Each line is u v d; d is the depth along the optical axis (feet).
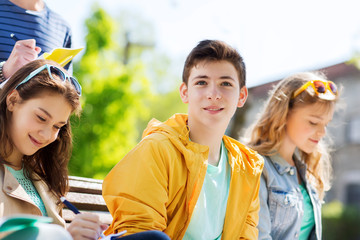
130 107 28.02
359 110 39.81
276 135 7.55
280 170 7.37
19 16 6.97
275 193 7.10
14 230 3.25
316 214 7.62
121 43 57.77
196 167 5.51
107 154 26.48
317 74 8.26
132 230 4.85
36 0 7.16
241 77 6.18
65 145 5.69
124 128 27.55
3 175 4.80
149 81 30.37
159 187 5.21
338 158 42.06
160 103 59.41
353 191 41.16
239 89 6.16
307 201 7.68
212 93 5.78
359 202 40.47
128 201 5.03
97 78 28.07
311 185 7.97
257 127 7.86
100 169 25.90
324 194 8.54
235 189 6.09
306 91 7.51
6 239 3.22
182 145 5.56
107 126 26.81
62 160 5.67
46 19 7.31
